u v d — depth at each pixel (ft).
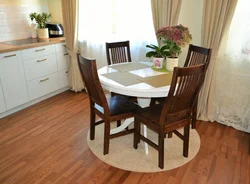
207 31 8.49
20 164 6.73
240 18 8.08
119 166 6.70
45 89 11.29
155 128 6.40
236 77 8.71
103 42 11.37
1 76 9.04
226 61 8.77
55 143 7.82
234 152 7.50
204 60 7.90
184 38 7.00
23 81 10.02
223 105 9.29
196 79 5.87
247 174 6.50
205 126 9.13
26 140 7.97
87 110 10.39
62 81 12.28
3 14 10.57
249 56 8.25
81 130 8.68
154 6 9.25
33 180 6.12
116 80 6.81
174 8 8.87
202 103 9.39
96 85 6.18
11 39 11.16
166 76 7.18
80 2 11.05
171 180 6.21
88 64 6.02
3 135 8.25
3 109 9.40
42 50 10.62
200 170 6.62
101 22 11.01
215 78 9.02
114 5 10.38
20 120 9.37
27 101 10.43
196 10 9.11
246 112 8.76
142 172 6.49
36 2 12.07
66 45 11.77
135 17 10.17
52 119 9.51
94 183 6.06
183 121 6.59
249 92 8.57
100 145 7.72
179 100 6.00
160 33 7.32
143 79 6.91
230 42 8.50
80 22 11.47
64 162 6.86
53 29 12.17
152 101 8.02
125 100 7.64
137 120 7.07
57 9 12.59
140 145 7.74
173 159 7.06
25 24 11.71
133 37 10.52
